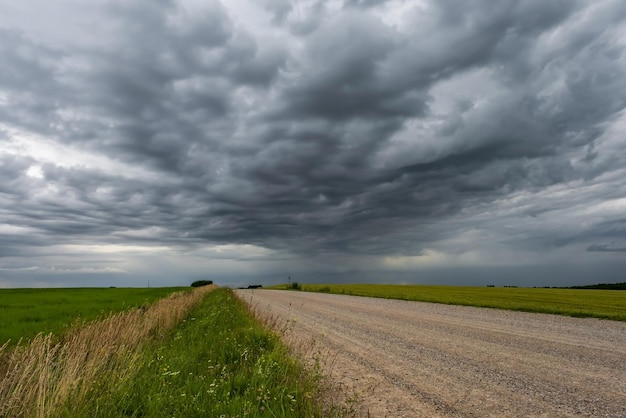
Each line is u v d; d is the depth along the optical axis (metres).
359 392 6.60
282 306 26.30
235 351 8.48
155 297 34.12
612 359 8.77
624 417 5.20
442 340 11.80
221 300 26.00
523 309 21.48
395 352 10.12
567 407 5.62
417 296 36.00
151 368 6.84
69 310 20.38
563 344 10.79
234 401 5.16
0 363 6.45
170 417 4.86
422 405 5.90
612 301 28.66
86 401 5.00
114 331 9.33
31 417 4.59
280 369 6.84
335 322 16.80
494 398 6.13
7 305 24.09
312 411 5.03
